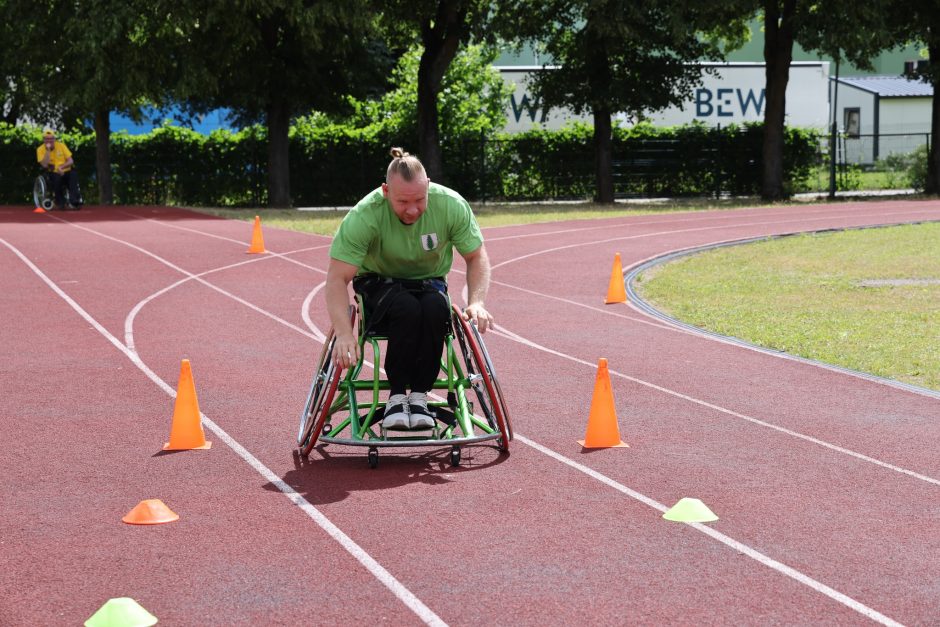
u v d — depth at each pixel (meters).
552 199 38.62
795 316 12.52
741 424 7.50
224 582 4.57
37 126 39.53
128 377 9.09
